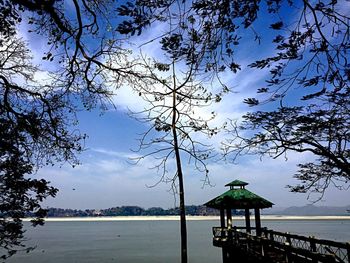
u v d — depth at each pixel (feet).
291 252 33.65
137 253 170.50
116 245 220.84
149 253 170.09
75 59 25.11
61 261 142.41
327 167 28.58
